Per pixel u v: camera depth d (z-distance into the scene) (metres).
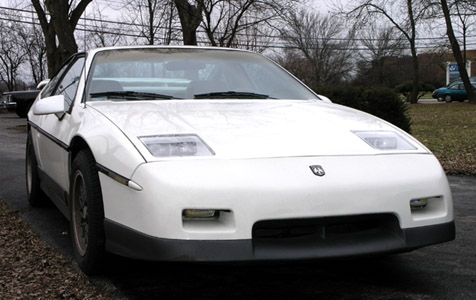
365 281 3.26
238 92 3.96
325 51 46.59
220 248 2.52
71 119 3.63
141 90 3.81
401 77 52.88
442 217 2.91
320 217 2.63
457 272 3.42
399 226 2.78
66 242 4.01
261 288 3.13
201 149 2.76
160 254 2.52
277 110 3.51
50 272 3.27
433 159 3.08
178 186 2.54
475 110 22.72
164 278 3.26
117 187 2.77
